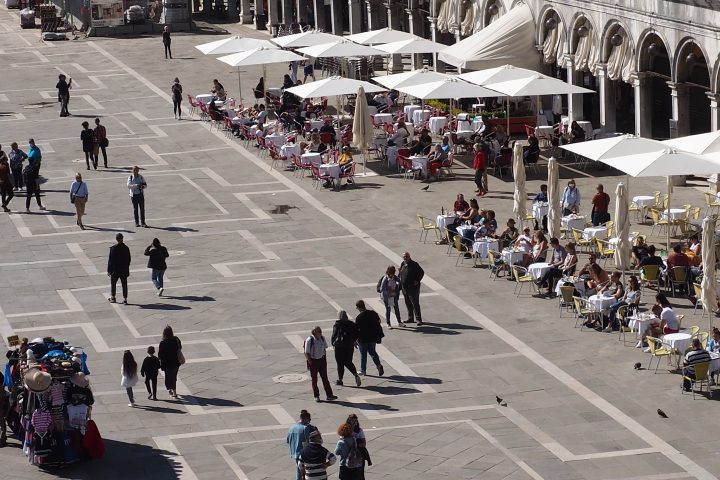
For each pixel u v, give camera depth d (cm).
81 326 8300
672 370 7256
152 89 16362
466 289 8725
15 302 8788
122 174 12269
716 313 8019
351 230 10169
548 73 13188
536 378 7250
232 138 13612
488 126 12319
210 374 7500
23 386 6531
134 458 6462
